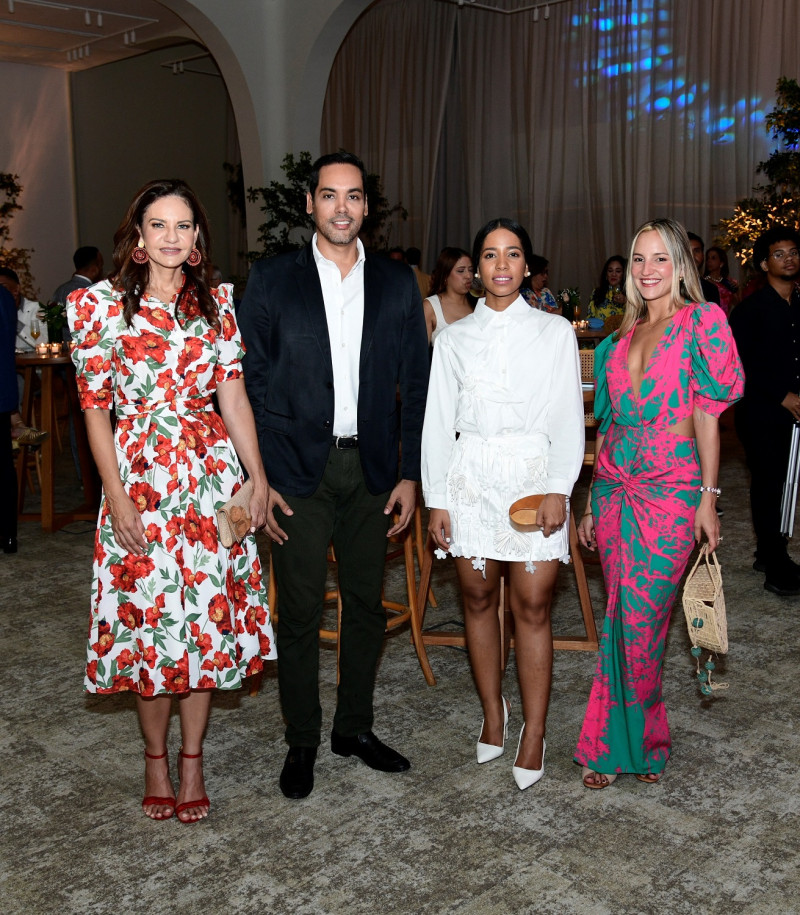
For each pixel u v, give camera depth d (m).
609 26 10.84
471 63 11.97
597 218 11.15
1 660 3.74
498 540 2.59
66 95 13.35
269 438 2.62
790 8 9.54
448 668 3.61
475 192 12.10
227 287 2.49
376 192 11.46
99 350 2.31
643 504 2.53
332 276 2.59
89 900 2.20
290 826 2.50
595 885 2.22
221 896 2.21
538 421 2.62
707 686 2.53
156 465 2.35
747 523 5.59
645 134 10.66
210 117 14.87
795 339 4.18
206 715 2.54
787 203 7.23
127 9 10.55
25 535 5.74
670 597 2.56
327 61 9.82
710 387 2.46
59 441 8.38
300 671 2.68
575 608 4.24
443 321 4.64
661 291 2.55
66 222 13.58
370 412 2.60
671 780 2.72
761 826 2.47
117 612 2.39
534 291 8.09
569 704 3.24
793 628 3.93
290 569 2.64
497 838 2.43
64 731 3.12
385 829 2.48
